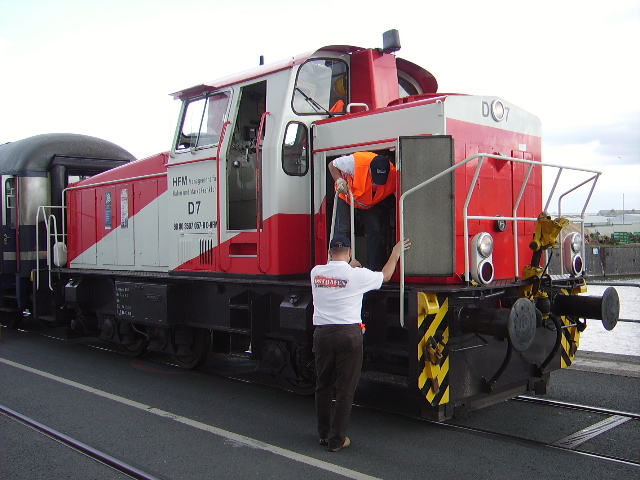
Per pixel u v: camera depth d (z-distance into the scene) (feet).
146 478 13.15
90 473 13.66
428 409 15.80
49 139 32.81
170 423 17.33
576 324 19.08
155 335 25.05
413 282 16.66
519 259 18.92
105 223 28.76
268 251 19.22
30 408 18.85
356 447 15.16
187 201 22.70
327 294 14.94
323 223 19.34
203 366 25.75
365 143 18.12
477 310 15.72
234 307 20.17
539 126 20.56
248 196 21.63
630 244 129.80
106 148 34.63
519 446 15.10
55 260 30.99
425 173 16.08
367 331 17.15
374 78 20.67
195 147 22.24
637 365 23.34
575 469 13.60
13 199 32.40
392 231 17.65
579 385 20.81
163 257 24.88
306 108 19.89
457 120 16.97
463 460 14.20
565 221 17.08
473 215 17.29
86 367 25.34
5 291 34.86
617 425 16.63
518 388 17.85
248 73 20.63
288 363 19.06
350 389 14.83
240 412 18.52
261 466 13.94
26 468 13.96
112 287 27.40
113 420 17.61
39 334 34.47
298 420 17.66
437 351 15.05
